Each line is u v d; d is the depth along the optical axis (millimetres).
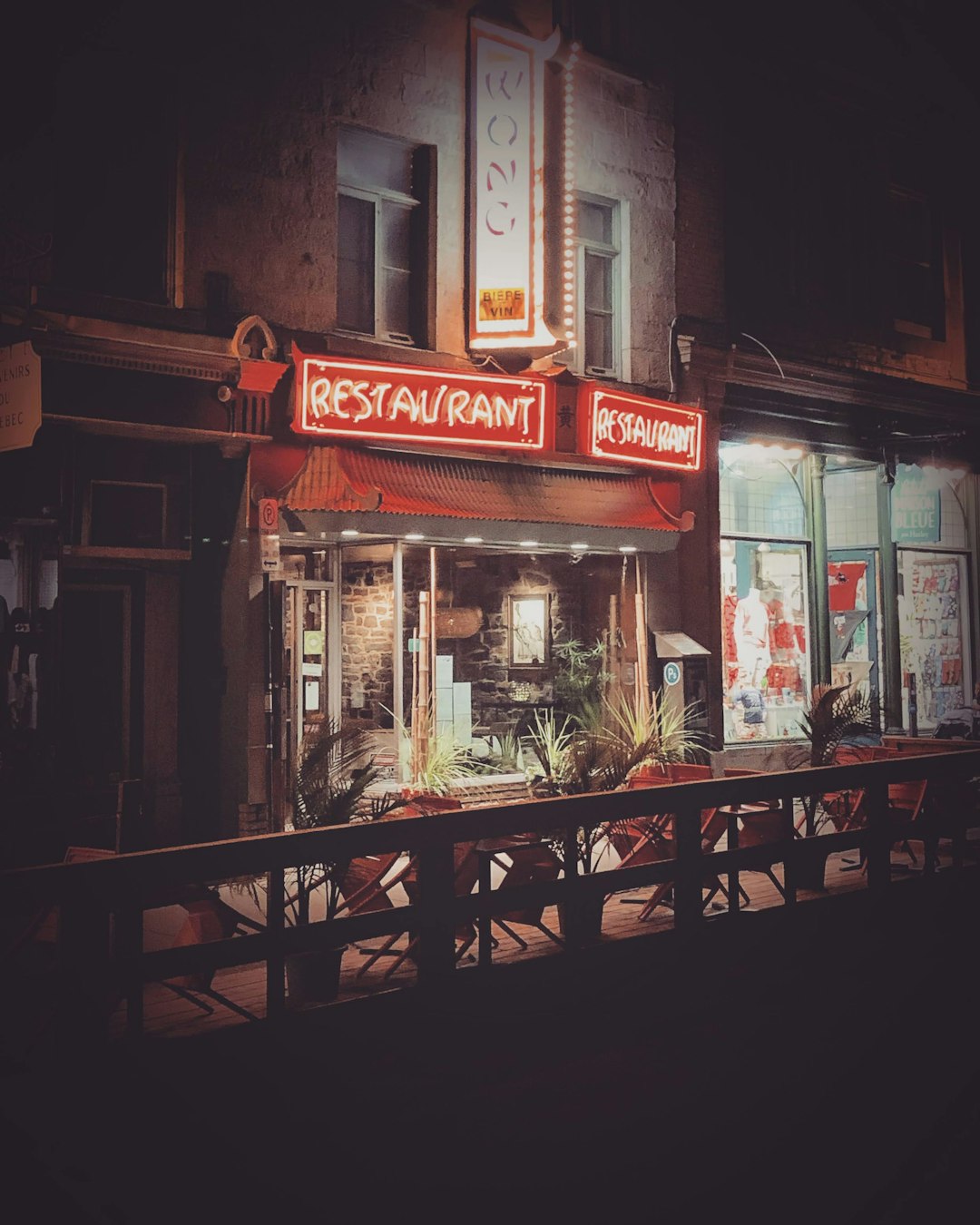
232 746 10547
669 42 14320
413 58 12023
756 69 15234
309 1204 4934
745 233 15133
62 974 4969
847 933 8805
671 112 14328
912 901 9328
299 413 10648
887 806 9203
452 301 12438
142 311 9992
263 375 10477
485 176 12328
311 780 7309
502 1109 5895
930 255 18016
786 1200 4918
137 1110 5105
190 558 10750
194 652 10820
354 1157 5359
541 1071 6465
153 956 5246
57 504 9688
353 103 11531
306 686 12586
